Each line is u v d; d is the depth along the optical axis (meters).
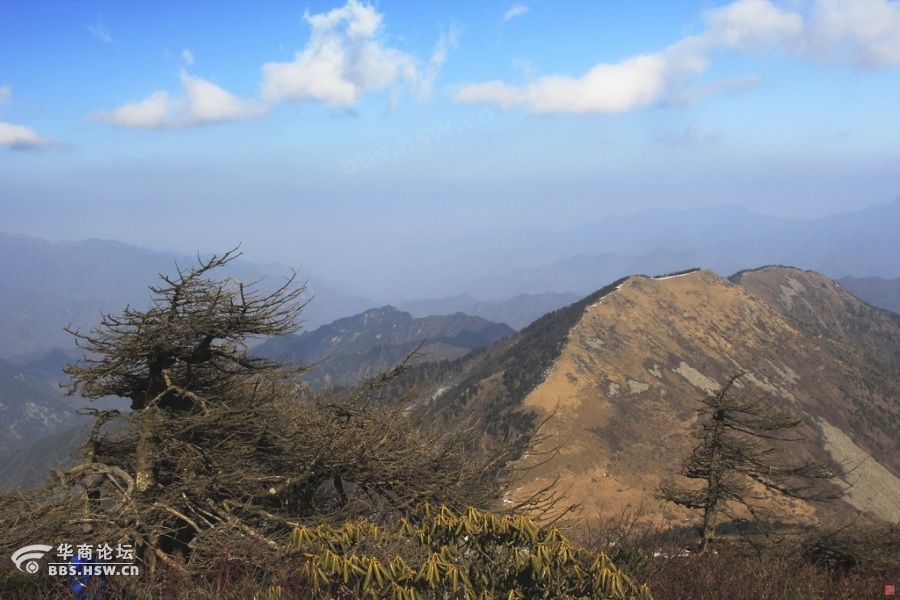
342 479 10.61
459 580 4.59
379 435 10.78
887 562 13.75
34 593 7.32
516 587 4.90
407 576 4.63
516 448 11.20
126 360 9.96
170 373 10.61
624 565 8.16
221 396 10.93
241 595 6.43
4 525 7.98
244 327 10.19
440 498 9.95
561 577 4.87
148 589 7.25
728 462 18.47
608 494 45.38
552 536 4.96
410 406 12.32
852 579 11.29
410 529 5.42
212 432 10.16
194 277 9.83
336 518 9.66
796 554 15.20
